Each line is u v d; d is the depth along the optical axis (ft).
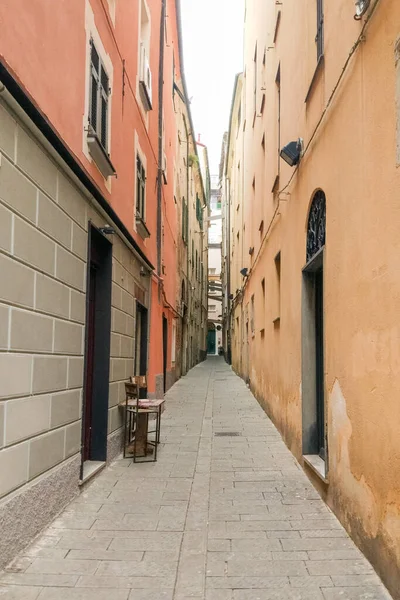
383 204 11.16
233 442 26.25
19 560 12.12
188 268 80.18
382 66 11.27
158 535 13.84
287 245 24.72
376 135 11.62
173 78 51.75
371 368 11.89
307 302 20.83
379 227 11.41
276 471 20.57
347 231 13.92
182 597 10.61
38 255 13.37
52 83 14.38
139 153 29.81
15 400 11.94
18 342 12.08
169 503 16.49
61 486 15.34
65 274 15.61
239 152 71.10
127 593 10.76
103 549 12.91
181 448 24.85
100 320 21.53
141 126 30.60
